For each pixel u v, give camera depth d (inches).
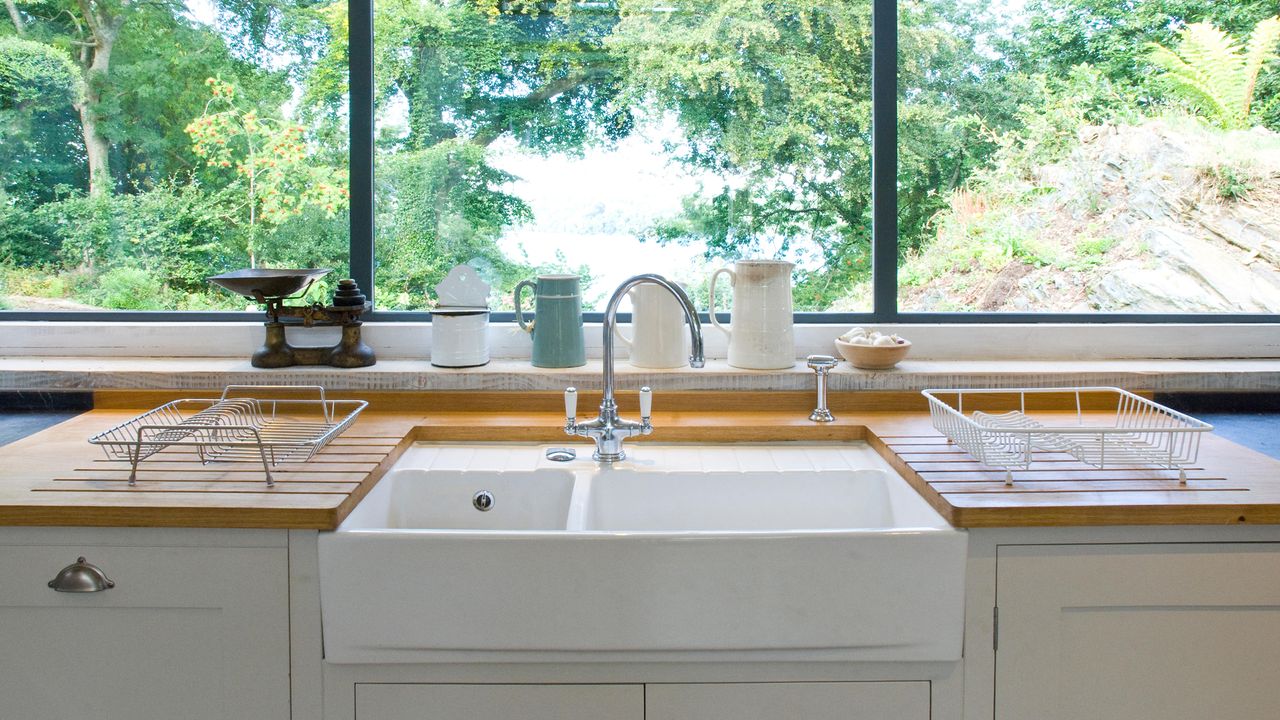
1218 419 70.9
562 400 73.3
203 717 50.6
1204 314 82.4
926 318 83.3
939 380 73.2
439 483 61.6
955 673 50.6
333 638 49.5
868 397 73.2
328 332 80.4
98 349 80.2
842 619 49.8
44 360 78.2
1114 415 70.9
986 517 48.7
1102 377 73.2
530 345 81.5
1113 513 48.9
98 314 83.0
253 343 80.6
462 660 49.9
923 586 49.6
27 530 49.4
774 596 49.5
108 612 50.0
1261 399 73.7
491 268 95.0
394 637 49.6
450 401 73.2
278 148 100.5
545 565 49.0
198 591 49.7
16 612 50.1
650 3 95.7
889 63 81.4
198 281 99.8
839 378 73.3
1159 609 50.5
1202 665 50.7
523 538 48.9
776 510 62.3
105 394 73.0
